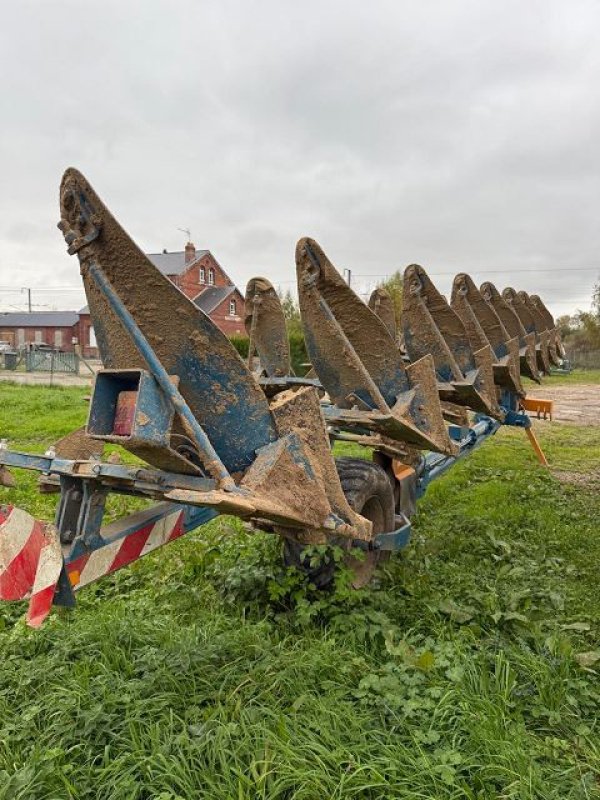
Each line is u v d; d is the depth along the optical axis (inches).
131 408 94.6
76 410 598.2
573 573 187.9
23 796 87.7
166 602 157.5
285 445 107.1
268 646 128.9
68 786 88.9
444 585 172.7
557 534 225.3
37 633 135.2
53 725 102.1
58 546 101.0
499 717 108.3
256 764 92.9
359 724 104.3
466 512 252.1
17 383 968.9
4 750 98.3
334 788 89.9
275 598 145.9
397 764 95.2
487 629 146.6
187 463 99.5
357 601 149.5
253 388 106.3
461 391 186.5
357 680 120.6
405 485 195.0
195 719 105.6
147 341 97.7
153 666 120.2
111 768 92.7
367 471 162.1
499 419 217.5
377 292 221.0
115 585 172.7
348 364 140.8
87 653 126.1
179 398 94.8
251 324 175.6
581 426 540.4
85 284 100.7
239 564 168.9
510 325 288.2
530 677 124.7
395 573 175.8
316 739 100.1
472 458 372.5
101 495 113.6
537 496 282.0
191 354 101.6
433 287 196.5
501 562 196.7
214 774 92.2
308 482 109.3
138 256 95.8
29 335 2672.2
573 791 95.5
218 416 105.5
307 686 116.3
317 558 145.4
